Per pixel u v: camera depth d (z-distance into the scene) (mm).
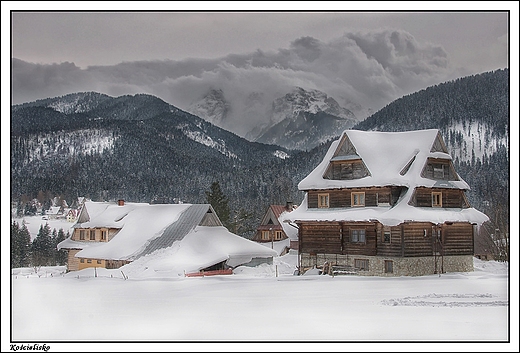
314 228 53875
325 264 50781
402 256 47719
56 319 27078
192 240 59531
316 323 25062
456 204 52531
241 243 62469
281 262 66812
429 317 26078
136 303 32062
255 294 35719
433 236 49875
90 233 71688
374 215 48312
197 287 40125
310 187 53469
